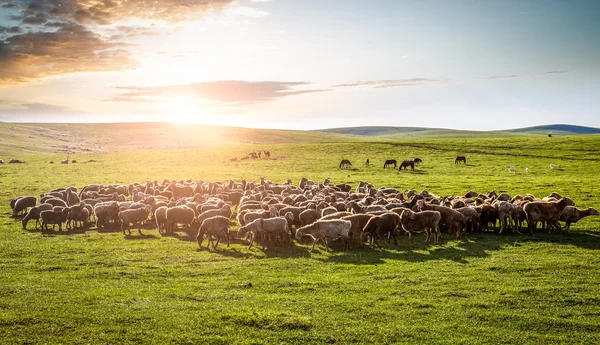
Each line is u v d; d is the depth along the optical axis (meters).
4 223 34.19
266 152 106.69
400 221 27.70
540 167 77.62
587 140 109.25
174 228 32.59
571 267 21.91
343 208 33.22
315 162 94.25
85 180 66.38
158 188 49.75
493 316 16.12
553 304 17.25
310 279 20.36
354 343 14.20
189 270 21.83
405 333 14.80
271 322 15.47
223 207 33.66
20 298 17.42
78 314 15.91
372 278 20.52
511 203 33.22
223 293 18.47
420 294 18.41
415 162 89.62
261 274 21.23
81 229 32.25
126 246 26.88
